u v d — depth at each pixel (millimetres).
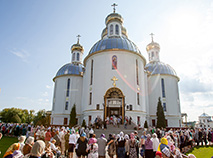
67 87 40000
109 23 38656
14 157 5023
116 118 25219
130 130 22047
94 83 30375
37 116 64438
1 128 26250
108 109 27984
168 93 39906
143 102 31453
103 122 23109
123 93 28672
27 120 71250
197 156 12977
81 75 40312
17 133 23000
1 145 15430
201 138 18766
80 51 48594
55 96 40844
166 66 42906
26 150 5363
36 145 4504
